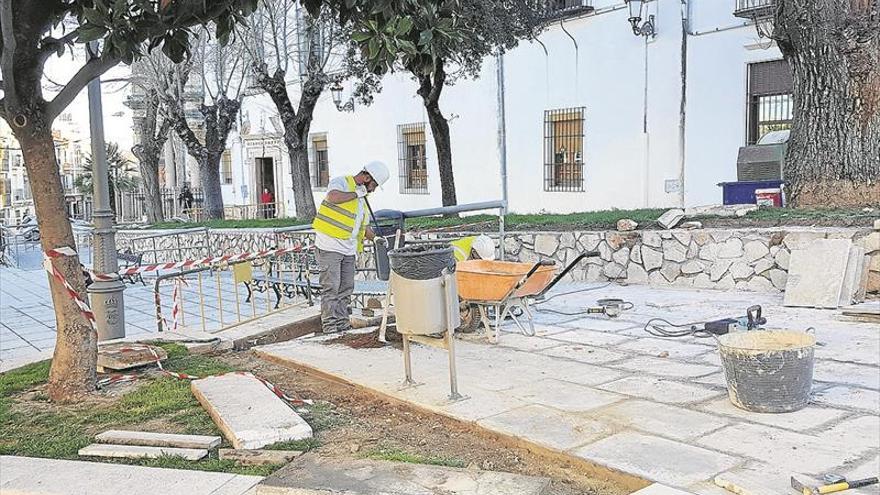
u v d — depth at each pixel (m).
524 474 3.69
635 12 14.43
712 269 8.76
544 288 6.71
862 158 9.05
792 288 7.57
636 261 9.40
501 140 18.23
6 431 4.76
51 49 5.15
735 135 13.99
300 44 18.03
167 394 5.32
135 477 3.80
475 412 4.46
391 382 5.23
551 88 17.02
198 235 16.02
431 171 20.27
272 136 25.20
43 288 14.06
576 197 16.78
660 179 15.20
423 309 4.75
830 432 3.92
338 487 3.48
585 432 4.04
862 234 7.69
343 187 7.07
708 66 14.27
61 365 5.42
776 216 8.91
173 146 29.28
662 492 3.22
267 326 7.64
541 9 13.22
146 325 9.34
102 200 7.55
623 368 5.41
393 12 4.55
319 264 7.12
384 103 21.47
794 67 9.48
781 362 4.18
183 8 4.59
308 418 4.66
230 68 19.77
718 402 4.50
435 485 3.47
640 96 15.35
